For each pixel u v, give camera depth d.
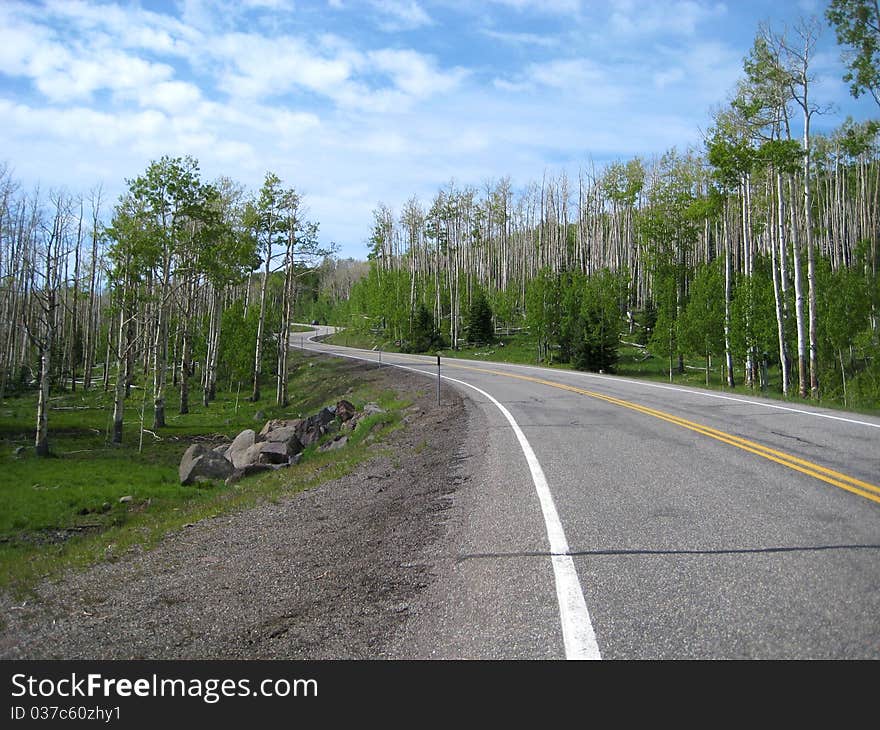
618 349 60.53
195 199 32.94
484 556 5.96
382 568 6.12
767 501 7.27
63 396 49.28
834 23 25.25
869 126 29.45
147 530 11.51
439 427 17.69
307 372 55.44
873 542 5.68
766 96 29.36
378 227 91.12
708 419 14.83
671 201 51.59
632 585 4.96
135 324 47.06
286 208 42.31
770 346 35.62
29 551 12.52
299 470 17.19
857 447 10.49
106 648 5.15
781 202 32.22
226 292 56.34
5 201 44.69
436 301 78.88
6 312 48.00
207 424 37.72
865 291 35.25
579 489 8.36
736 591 4.73
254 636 4.96
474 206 83.75
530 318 58.38
